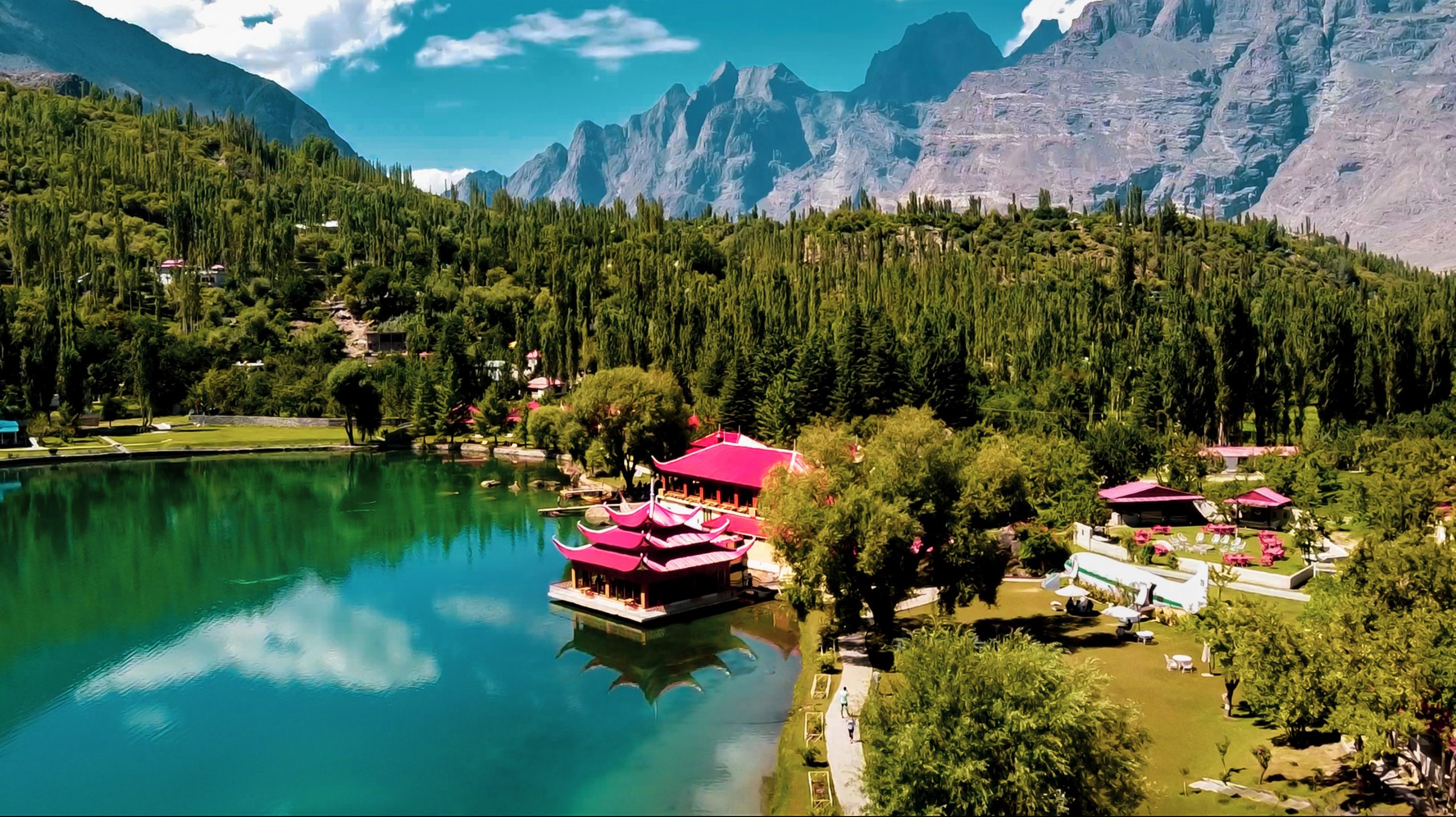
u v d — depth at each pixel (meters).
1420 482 101.25
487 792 55.38
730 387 160.62
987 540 71.94
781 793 52.00
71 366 198.62
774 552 74.00
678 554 87.12
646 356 199.12
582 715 65.69
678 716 65.00
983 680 44.19
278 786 56.75
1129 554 95.44
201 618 88.62
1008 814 42.50
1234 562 90.69
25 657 78.69
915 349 170.25
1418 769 47.69
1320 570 87.38
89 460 177.50
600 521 125.31
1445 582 58.56
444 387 194.88
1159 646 71.00
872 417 147.62
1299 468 119.44
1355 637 50.62
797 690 67.19
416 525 126.19
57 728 65.38
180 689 71.81
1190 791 47.75
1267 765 50.03
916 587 73.56
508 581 99.56
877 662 69.88
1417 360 167.12
